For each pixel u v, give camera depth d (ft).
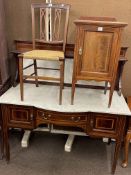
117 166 6.85
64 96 6.61
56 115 6.08
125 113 5.72
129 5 6.44
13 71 7.64
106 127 6.06
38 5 6.40
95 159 7.13
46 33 6.81
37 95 6.60
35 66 6.86
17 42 7.00
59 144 7.78
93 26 5.21
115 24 5.09
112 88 5.78
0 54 6.74
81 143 7.89
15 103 6.08
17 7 6.90
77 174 6.50
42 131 8.37
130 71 7.23
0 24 6.63
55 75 7.30
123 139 6.86
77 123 6.13
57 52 6.30
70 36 6.98
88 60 5.56
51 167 6.75
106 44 5.35
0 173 6.48
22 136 8.04
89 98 6.54
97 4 6.55
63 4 6.30
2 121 6.48
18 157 7.11
